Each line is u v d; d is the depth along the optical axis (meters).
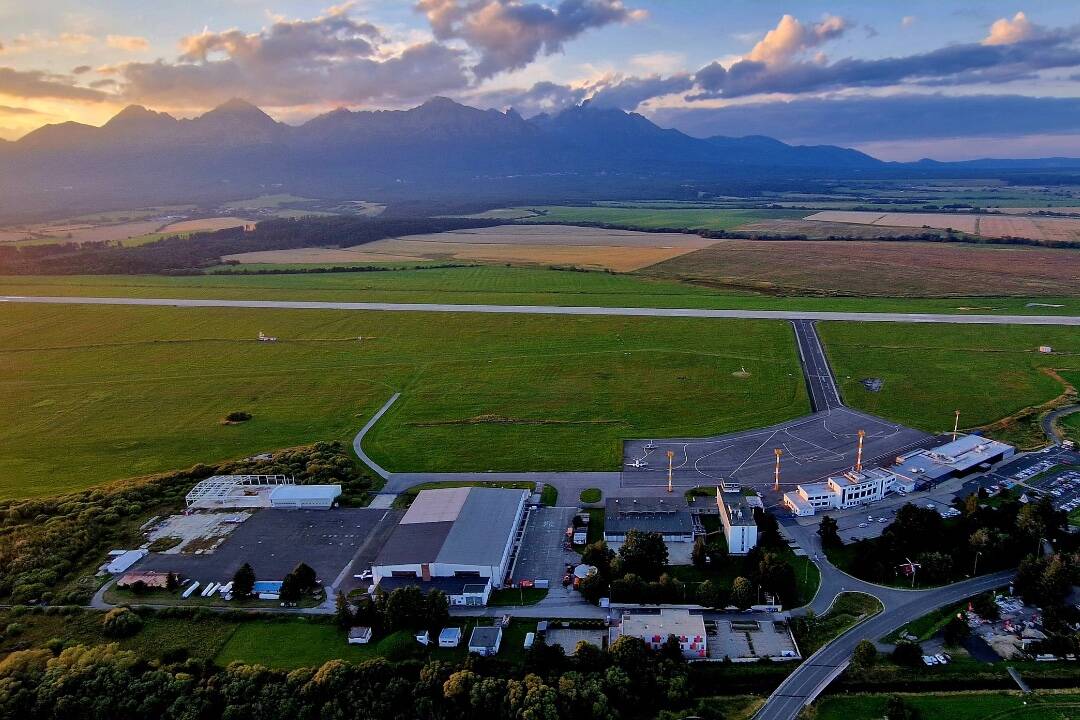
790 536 118.62
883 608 99.19
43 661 91.06
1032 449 147.62
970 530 114.88
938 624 95.38
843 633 94.31
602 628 97.62
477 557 107.94
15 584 108.75
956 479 136.38
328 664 86.75
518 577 109.56
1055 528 114.75
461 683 83.38
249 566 107.62
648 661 87.50
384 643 94.06
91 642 95.94
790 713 81.12
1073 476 135.75
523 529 123.31
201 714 81.38
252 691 84.31
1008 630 94.12
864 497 128.75
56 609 103.19
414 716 81.31
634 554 108.00
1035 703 81.56
